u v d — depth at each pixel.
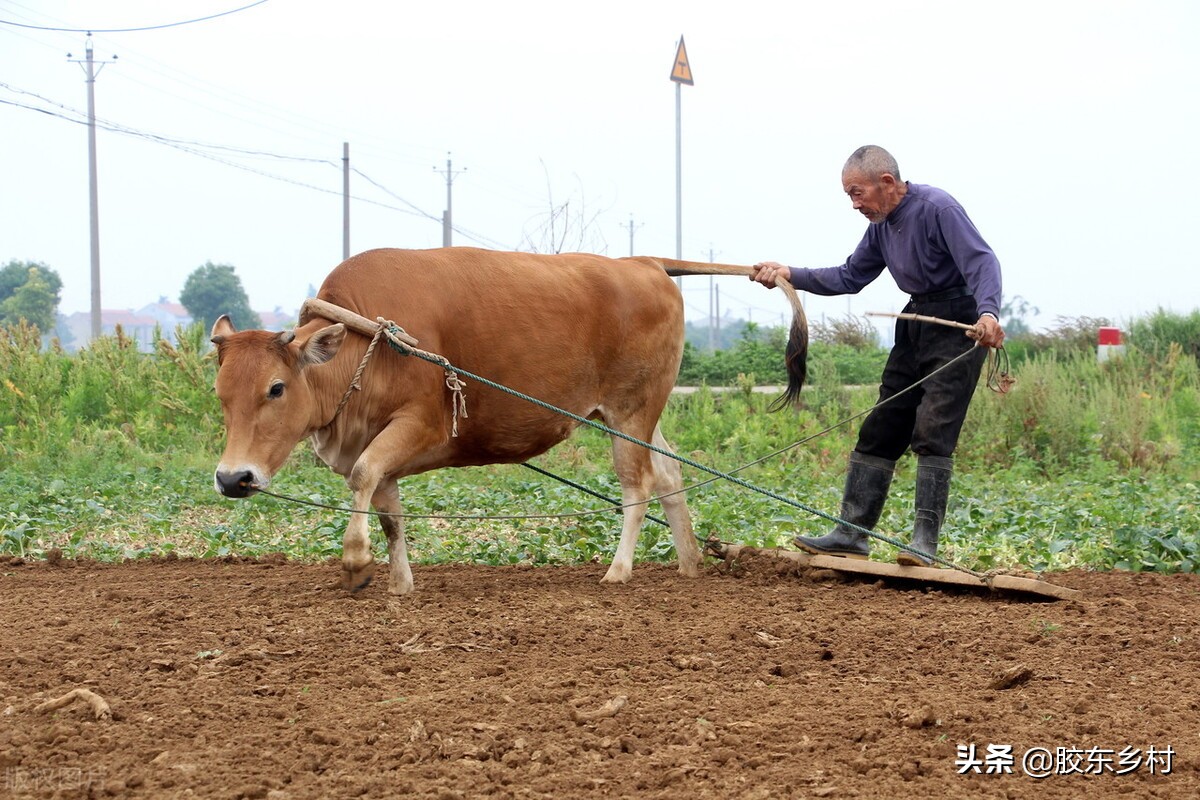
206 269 91.94
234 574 8.34
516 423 7.52
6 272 80.44
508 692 5.19
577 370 7.68
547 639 6.16
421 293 7.17
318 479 13.94
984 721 4.86
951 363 7.45
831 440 17.81
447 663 5.72
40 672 5.51
